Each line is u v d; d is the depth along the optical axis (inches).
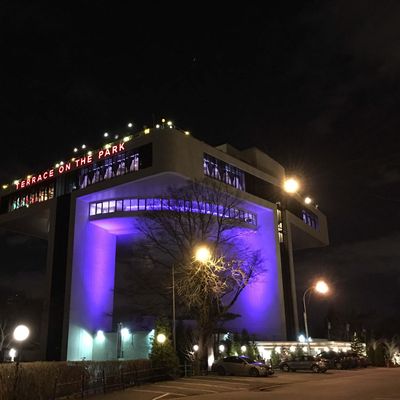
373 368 1841.8
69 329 2118.6
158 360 1248.2
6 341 2395.4
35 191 2561.5
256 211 2593.5
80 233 2292.1
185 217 1592.0
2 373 617.0
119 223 2343.8
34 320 2915.8
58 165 2472.9
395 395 728.3
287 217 2770.7
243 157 2802.7
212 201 1718.8
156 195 2237.9
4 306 2915.8
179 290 1428.4
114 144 2249.0
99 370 936.9
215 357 1807.3
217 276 1439.5
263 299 2480.3
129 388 1011.3
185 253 1547.7
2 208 2716.5
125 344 2129.7
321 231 3486.7
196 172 2129.7
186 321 1829.5
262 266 2324.1
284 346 2042.3
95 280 2341.3
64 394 792.9
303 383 1075.9
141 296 2090.3
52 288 2230.6
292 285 2615.7
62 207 2364.7
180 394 870.4
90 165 2337.6
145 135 2139.5
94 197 2300.7
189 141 2151.8
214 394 861.8
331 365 1729.8
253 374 1314.0
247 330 2460.6
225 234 2139.5
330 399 687.7
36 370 705.0
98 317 2317.9
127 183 2121.1
